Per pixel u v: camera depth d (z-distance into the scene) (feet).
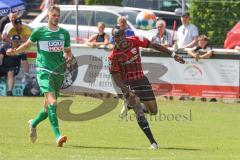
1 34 173.78
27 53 165.48
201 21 209.77
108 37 169.07
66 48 104.73
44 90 101.71
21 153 92.73
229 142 107.86
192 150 98.99
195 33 172.14
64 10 202.69
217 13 208.44
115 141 107.65
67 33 104.06
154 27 176.96
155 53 159.94
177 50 160.76
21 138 107.96
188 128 122.83
